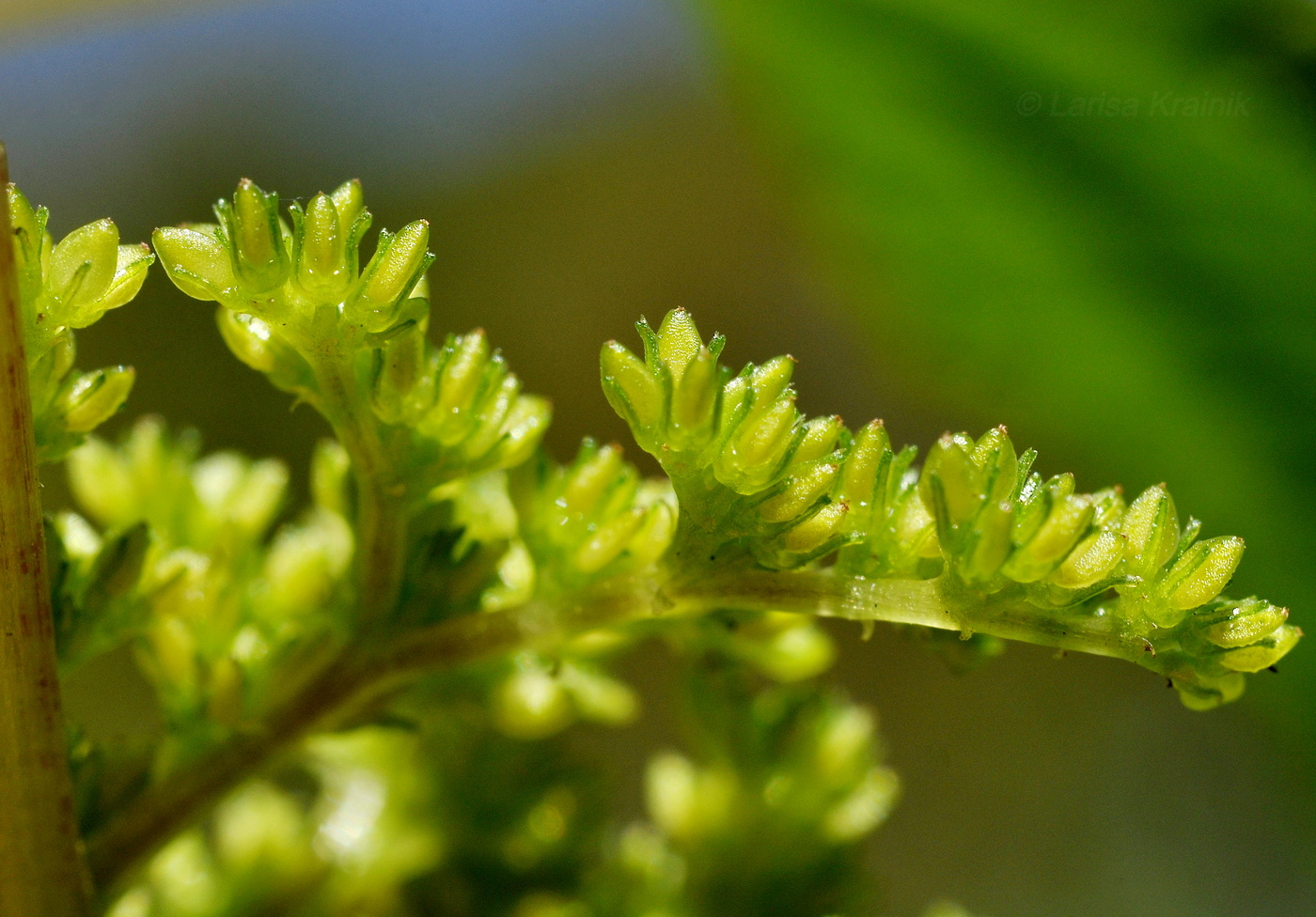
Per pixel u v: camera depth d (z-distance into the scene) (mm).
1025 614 73
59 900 72
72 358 73
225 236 73
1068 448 92
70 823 72
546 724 81
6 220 70
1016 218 89
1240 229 87
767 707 87
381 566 76
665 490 79
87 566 76
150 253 73
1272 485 89
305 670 77
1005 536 72
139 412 139
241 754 77
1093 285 89
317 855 87
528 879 87
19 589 71
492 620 76
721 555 74
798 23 88
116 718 131
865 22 88
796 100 90
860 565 74
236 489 84
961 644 76
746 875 87
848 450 74
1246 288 88
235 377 144
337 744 88
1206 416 90
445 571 77
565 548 76
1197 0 85
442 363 75
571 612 76
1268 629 72
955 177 89
